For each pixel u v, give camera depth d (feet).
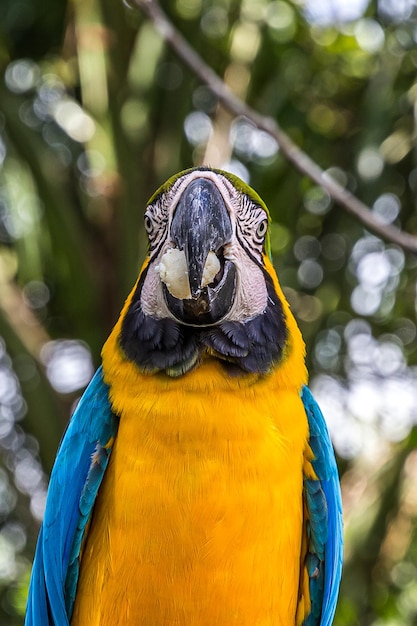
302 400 12.84
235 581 11.48
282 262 26.84
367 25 26.66
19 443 29.55
